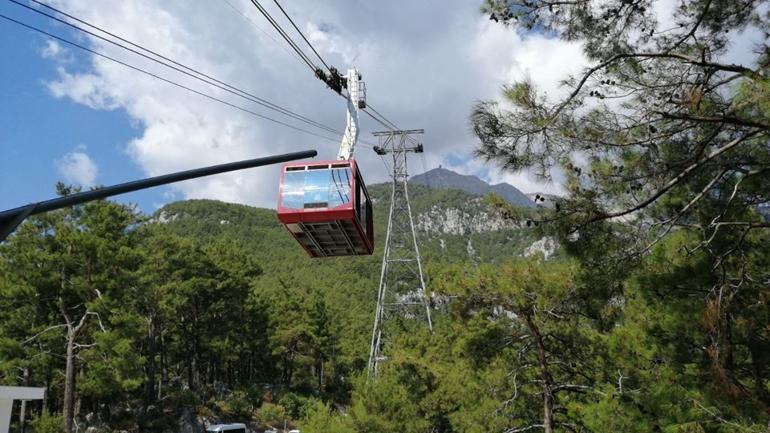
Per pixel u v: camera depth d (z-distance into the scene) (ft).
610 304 52.37
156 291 171.01
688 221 36.83
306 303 280.72
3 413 39.58
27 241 125.80
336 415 99.96
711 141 33.32
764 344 37.11
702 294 37.63
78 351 128.57
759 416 34.35
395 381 112.78
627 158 33.12
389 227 168.76
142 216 146.10
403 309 170.09
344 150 74.13
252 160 35.35
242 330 235.20
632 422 43.65
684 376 40.34
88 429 142.10
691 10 34.68
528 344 69.77
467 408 84.74
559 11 34.14
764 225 32.81
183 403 181.88
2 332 124.16
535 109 32.91
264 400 233.96
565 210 33.86
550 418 65.31
